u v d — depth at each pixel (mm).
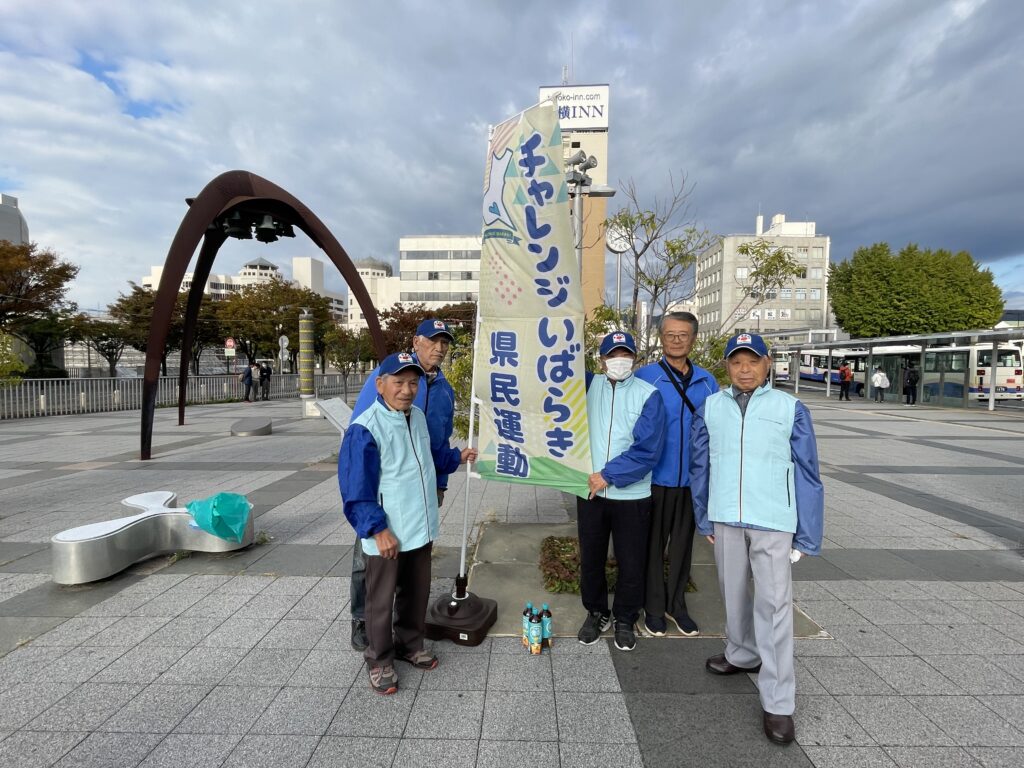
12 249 22094
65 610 3496
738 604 2633
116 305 32406
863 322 34875
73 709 2500
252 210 8430
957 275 32719
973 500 6387
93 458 8984
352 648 3029
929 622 3363
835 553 4586
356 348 27922
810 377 34062
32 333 24031
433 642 3129
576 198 7066
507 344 3033
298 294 38250
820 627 3289
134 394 18828
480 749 2250
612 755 2215
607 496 2971
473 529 5191
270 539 4887
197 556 4441
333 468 8109
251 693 2621
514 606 3561
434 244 70312
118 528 4012
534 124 2742
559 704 2543
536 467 3102
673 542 3223
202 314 33875
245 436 11500
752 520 2424
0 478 7457
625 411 2994
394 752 2230
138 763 2166
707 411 2666
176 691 2637
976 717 2451
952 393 19578
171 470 7992
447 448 3100
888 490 6852
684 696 2605
